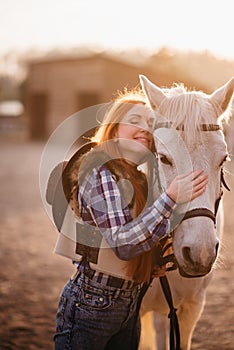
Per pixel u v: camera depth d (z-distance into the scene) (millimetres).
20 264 7984
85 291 2754
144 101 3047
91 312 2752
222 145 2838
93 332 2783
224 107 3027
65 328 2818
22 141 36344
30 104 36906
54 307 6051
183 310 3852
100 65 32531
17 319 5621
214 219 2770
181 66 34438
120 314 2793
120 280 2744
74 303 2779
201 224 2691
